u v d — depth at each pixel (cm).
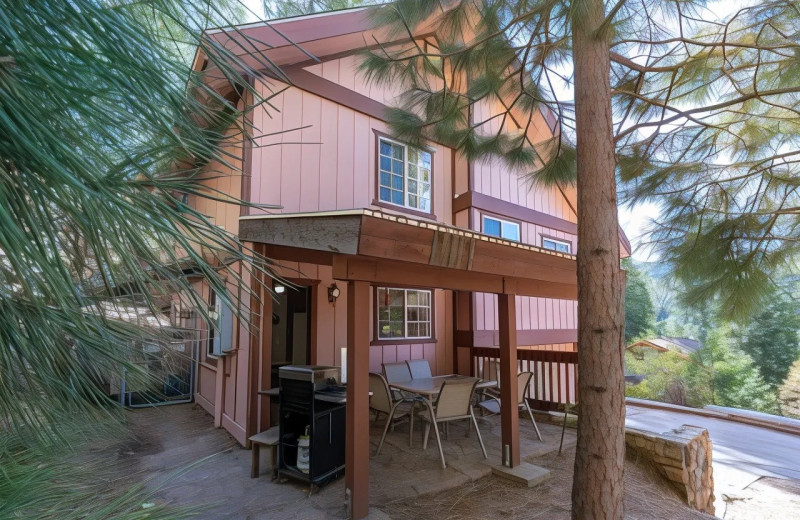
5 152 69
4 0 69
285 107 591
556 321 991
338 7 400
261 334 524
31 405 93
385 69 403
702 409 895
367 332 349
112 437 129
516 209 897
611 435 289
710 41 402
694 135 463
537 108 453
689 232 449
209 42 92
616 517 283
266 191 559
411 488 386
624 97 450
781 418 803
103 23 75
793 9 338
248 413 506
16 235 66
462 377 608
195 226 95
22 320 83
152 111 82
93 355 99
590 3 264
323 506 347
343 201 645
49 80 69
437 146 820
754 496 511
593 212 309
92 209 76
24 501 100
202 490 375
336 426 402
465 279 429
